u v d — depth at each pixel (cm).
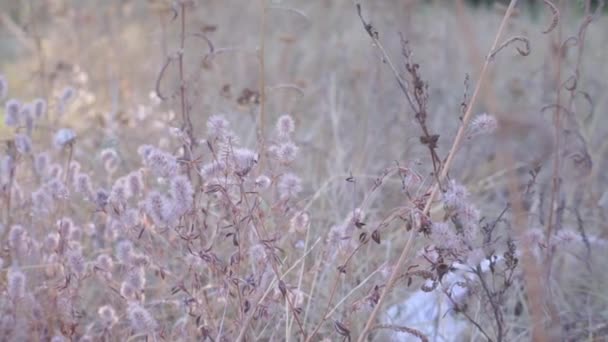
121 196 271
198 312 272
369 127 467
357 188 385
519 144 370
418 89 258
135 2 716
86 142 451
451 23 695
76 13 655
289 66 602
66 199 292
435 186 256
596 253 350
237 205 260
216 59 564
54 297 274
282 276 257
